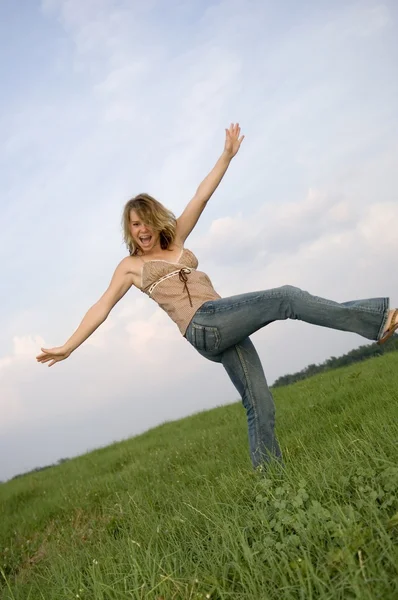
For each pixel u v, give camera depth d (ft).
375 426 14.80
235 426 32.04
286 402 32.35
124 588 10.07
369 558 7.64
